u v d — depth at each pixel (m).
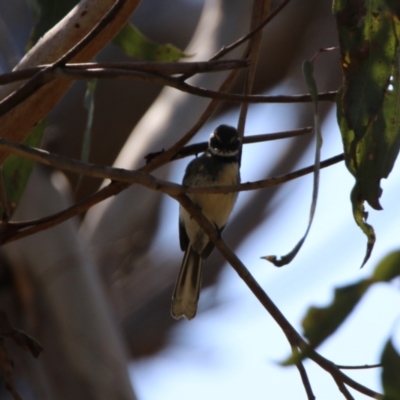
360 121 5.49
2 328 5.98
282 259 4.89
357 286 6.67
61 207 11.27
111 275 13.90
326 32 15.66
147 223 13.35
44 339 10.52
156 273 14.30
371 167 5.73
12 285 10.70
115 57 16.92
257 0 6.76
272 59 15.89
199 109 12.59
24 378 10.63
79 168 5.36
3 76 5.67
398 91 5.70
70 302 10.65
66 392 10.43
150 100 16.69
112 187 6.27
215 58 5.86
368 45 5.54
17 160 7.80
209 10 13.12
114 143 16.58
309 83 5.37
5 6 16.48
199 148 7.19
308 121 14.91
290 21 15.83
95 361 10.48
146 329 14.34
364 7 5.54
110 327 10.84
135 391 10.62
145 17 18.19
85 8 6.63
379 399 5.46
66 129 16.45
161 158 6.61
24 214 10.83
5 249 10.63
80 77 5.50
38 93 6.62
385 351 5.87
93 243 12.80
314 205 4.93
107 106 16.59
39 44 6.65
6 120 6.62
